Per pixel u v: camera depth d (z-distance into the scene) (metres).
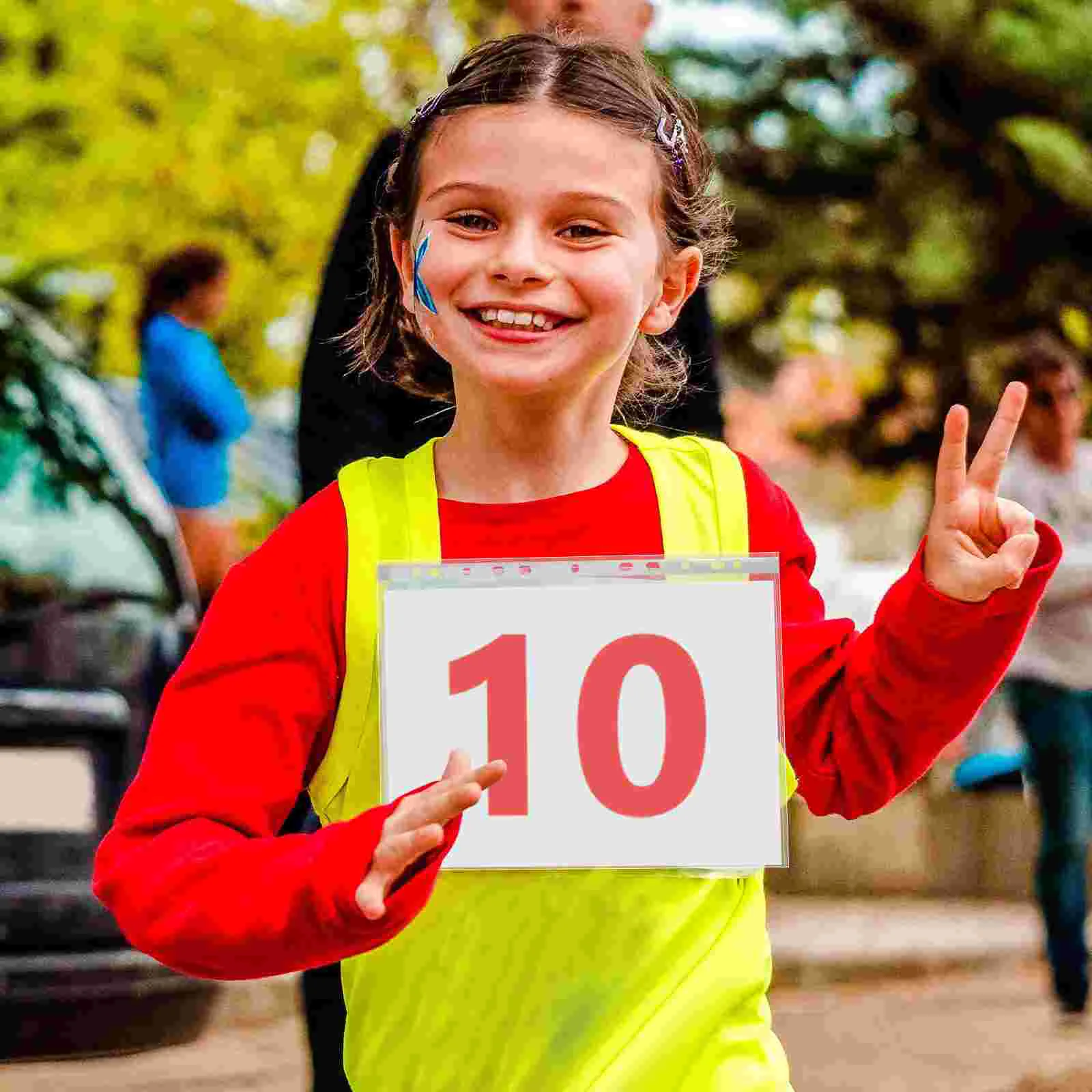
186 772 3.00
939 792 15.58
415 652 3.05
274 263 18.89
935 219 20.12
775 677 3.05
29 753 7.31
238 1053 9.38
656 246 3.18
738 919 3.11
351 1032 3.21
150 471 12.05
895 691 3.09
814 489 29.34
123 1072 8.84
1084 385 20.52
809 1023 10.64
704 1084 3.04
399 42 19.52
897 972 12.22
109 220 18.56
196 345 11.93
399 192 3.30
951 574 2.96
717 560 3.06
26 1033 7.20
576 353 3.08
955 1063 9.40
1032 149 19.48
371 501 3.19
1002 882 15.50
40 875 7.24
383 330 3.75
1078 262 20.31
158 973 7.40
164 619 7.85
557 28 4.33
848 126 21.16
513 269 3.03
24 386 8.40
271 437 17.80
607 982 3.04
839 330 21.70
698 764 3.04
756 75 21.34
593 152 3.07
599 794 3.04
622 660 3.05
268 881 2.73
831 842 15.72
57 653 7.48
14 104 18.78
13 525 7.92
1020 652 9.81
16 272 18.28
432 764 3.03
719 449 3.35
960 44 19.98
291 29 19.50
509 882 3.07
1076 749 9.77
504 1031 3.05
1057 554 3.03
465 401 3.21
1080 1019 10.04
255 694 3.06
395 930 2.71
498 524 3.18
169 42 19.34
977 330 20.53
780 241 20.61
